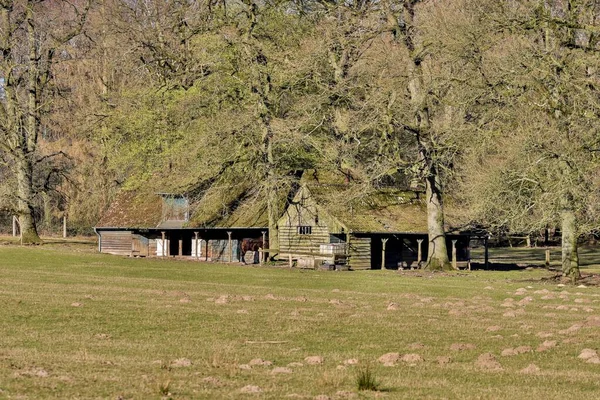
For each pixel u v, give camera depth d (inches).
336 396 564.1
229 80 2493.8
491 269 2559.1
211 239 2800.2
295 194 2539.4
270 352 792.9
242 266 2313.0
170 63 2736.2
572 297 1498.5
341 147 2349.9
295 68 2327.8
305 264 2461.9
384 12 2233.0
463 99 1952.5
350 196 2284.7
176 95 2529.5
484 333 947.3
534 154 1777.8
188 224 2768.2
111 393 552.1
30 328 933.2
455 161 2529.5
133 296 1315.2
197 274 1962.4
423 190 2731.3
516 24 1787.6
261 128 2397.9
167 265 2239.2
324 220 2476.6
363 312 1149.7
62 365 671.8
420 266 2546.8
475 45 1855.3
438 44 2030.0
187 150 2468.0
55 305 1144.2
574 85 1692.9
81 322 987.9
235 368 670.5
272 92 2461.9
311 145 2445.9
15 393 543.8
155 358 737.0
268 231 2672.2
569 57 1804.9
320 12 2343.8
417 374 673.0
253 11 2444.6
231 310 1133.1
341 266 2375.7
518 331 966.4
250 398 547.5
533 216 1951.3
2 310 1072.8
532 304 1338.6
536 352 802.2
